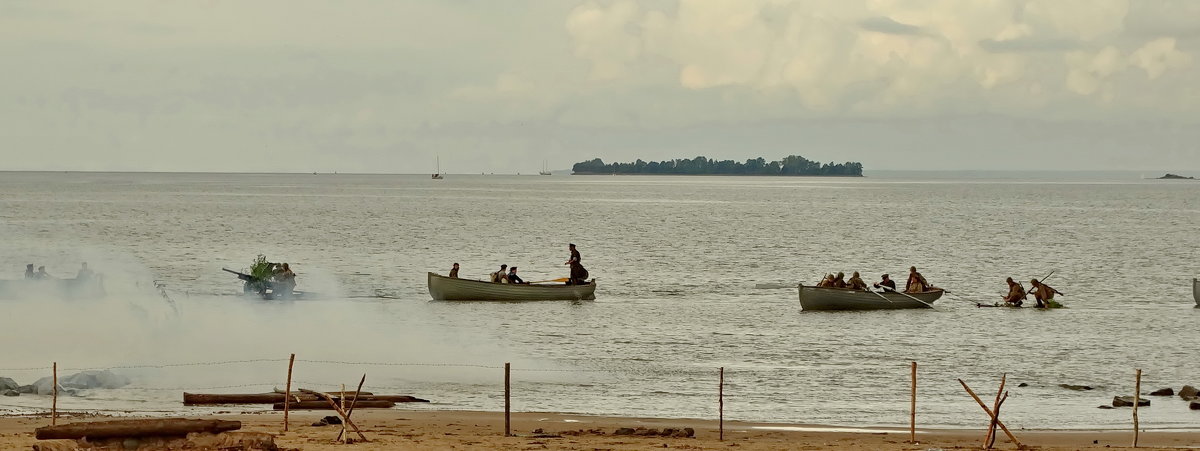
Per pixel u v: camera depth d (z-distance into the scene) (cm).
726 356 15050
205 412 10344
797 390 12488
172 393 11544
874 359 14875
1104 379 13488
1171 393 12256
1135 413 9156
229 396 10894
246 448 7425
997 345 16300
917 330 18000
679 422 10362
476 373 13288
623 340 16538
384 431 9206
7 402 10788
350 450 8088
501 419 10275
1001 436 9712
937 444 9131
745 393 12256
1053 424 10488
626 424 10162
